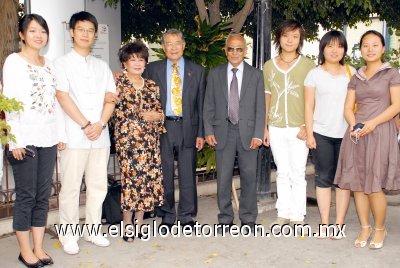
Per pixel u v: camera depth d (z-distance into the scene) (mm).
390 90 4395
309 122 4789
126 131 4605
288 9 7551
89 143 4430
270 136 5117
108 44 8188
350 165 4559
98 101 4441
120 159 4672
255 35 5848
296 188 5148
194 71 4977
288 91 4926
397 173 4438
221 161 5012
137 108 4617
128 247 4723
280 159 5156
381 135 4398
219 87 4902
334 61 4695
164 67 4930
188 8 10086
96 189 4699
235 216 5797
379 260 4379
